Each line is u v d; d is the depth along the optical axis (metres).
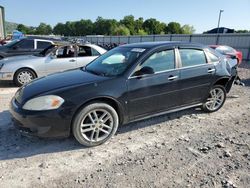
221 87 5.41
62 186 2.92
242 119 5.19
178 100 4.67
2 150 3.71
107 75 4.16
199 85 4.90
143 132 4.42
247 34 23.41
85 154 3.64
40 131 3.54
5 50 10.48
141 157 3.58
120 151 3.75
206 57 5.05
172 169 3.28
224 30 34.59
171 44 4.62
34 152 3.67
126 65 4.17
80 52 8.29
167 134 4.36
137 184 2.96
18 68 7.66
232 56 10.35
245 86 8.74
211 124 4.86
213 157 3.60
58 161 3.45
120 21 106.69
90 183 2.98
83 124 3.72
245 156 3.64
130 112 4.12
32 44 10.85
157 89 4.30
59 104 3.54
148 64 4.23
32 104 3.54
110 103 3.95
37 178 3.07
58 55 8.06
